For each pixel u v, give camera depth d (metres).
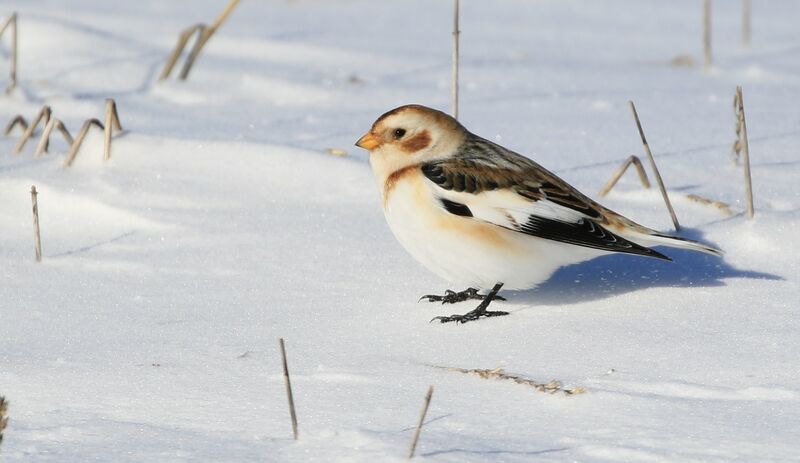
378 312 9.37
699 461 6.46
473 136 9.81
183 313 9.30
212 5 26.05
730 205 11.84
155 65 18.33
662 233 10.44
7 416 7.01
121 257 10.59
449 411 7.30
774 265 10.26
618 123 15.42
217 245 10.88
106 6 24.84
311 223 11.47
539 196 9.32
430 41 22.08
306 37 21.81
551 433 6.91
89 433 6.91
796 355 8.19
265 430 7.00
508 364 8.20
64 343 8.62
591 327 8.95
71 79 17.34
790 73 19.05
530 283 9.40
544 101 16.81
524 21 24.94
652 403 7.38
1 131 14.38
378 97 17.09
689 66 19.84
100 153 12.95
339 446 6.69
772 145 14.18
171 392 7.65
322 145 13.98
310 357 8.34
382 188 9.62
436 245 9.29
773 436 6.82
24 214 11.59
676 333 8.74
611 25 24.64
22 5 23.56
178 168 12.77
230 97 16.91
